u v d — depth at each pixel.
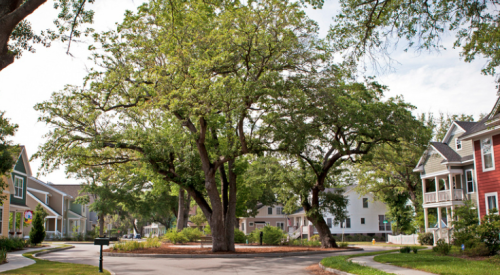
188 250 26.30
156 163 24.89
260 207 73.75
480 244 17.59
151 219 80.38
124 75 22.16
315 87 21.66
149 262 18.95
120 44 22.41
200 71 19.72
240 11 20.19
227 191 27.39
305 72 22.31
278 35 21.14
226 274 14.01
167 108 22.52
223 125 23.83
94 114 22.64
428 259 16.44
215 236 25.09
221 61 20.50
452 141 34.78
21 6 9.25
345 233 57.78
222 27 20.89
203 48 20.83
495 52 13.41
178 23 19.53
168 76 21.09
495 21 12.78
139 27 21.98
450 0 12.72
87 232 63.28
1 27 9.12
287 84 21.72
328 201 32.44
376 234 57.84
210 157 27.03
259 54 21.22
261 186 42.66
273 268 15.99
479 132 26.83
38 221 32.00
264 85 20.58
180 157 26.45
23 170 38.78
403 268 13.96
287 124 21.67
